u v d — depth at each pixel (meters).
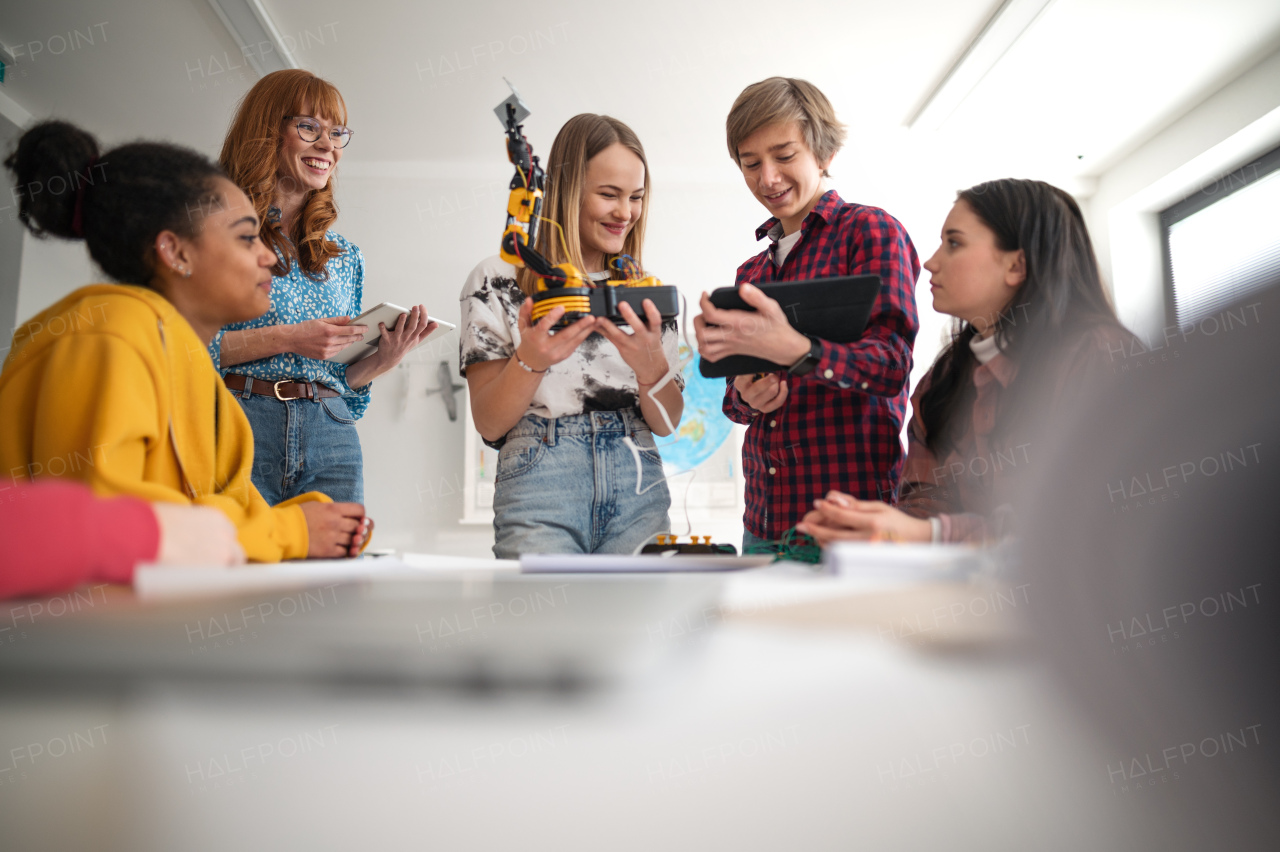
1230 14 3.06
